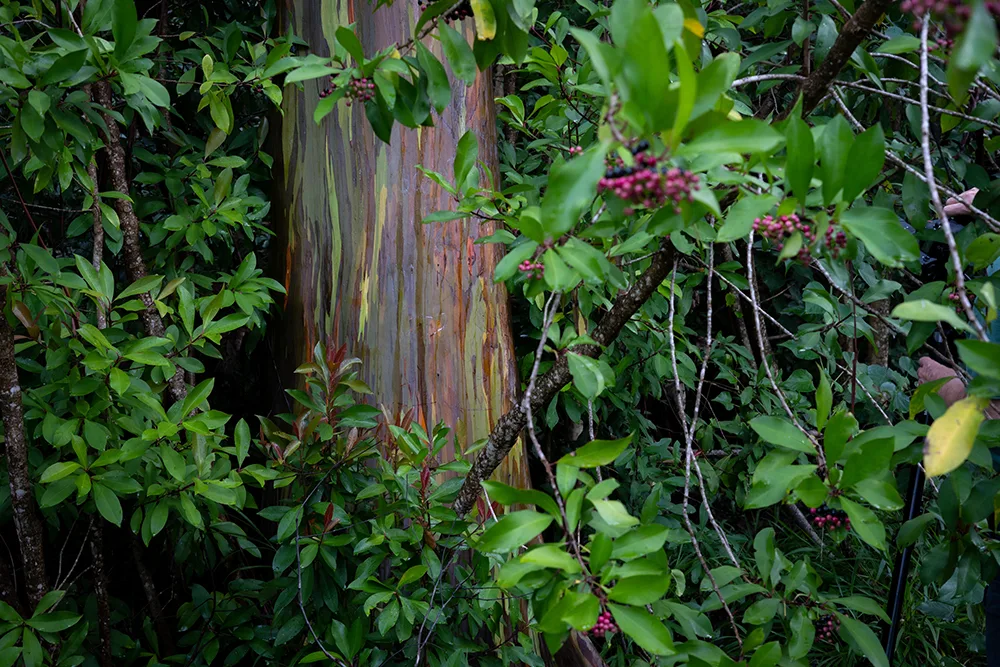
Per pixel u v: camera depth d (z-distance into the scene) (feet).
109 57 5.45
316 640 5.77
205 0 9.03
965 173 5.58
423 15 4.00
